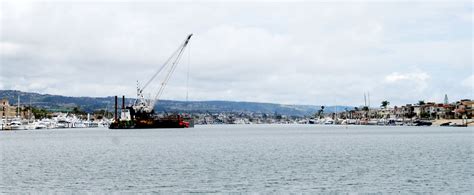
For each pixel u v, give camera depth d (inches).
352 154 4333.2
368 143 6240.2
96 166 3346.5
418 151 4623.5
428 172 2930.6
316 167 3235.7
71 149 5196.9
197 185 2485.2
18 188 2415.1
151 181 2618.1
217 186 2454.5
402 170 3043.8
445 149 4857.3
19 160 3846.0
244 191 2321.6
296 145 5856.3
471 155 4077.3
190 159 3865.7
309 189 2363.4
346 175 2827.3
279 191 2319.1
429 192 2274.9
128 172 2994.6
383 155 4190.5
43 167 3292.3
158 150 4958.2
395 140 7022.6
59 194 2268.7
